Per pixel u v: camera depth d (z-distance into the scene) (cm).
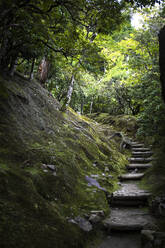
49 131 563
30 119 525
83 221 313
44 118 611
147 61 878
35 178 316
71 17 424
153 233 283
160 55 351
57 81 1096
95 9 395
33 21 350
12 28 430
